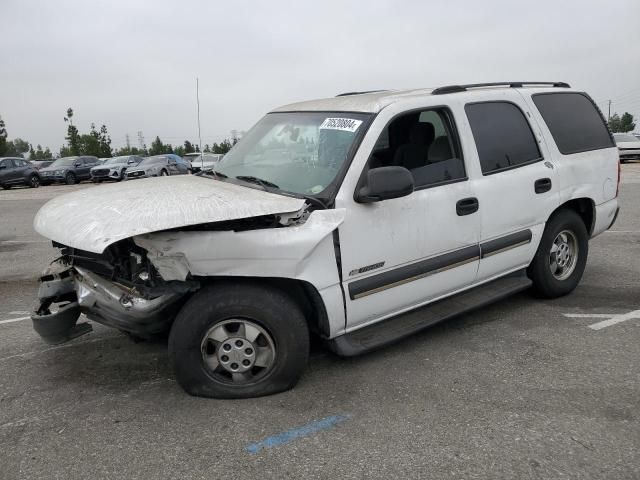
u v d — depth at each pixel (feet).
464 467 9.09
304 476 8.97
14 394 12.00
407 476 8.91
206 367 11.21
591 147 17.25
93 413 11.06
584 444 9.61
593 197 16.99
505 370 12.48
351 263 11.60
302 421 10.55
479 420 10.46
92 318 11.37
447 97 13.73
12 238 32.89
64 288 11.67
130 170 87.81
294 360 11.35
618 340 13.96
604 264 21.29
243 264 10.52
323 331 11.80
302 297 11.84
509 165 14.66
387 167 11.19
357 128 12.26
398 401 11.23
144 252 10.71
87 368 13.19
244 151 14.74
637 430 9.99
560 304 16.69
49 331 11.44
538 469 8.99
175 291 10.61
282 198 11.16
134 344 14.55
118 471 9.21
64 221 10.92
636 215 33.14
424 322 13.08
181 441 10.00
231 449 9.73
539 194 15.25
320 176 11.99
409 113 12.80
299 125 13.73
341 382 12.06
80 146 189.78
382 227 11.96
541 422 10.33
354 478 8.90
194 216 10.05
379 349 13.78
